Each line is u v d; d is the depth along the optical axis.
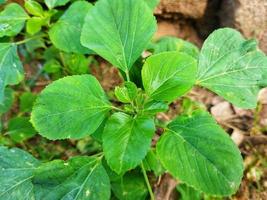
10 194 0.18
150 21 0.18
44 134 0.16
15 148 0.19
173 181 0.23
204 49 0.19
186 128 0.16
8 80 0.20
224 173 0.15
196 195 0.23
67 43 0.20
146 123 0.16
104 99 0.17
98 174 0.17
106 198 0.16
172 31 0.30
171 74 0.16
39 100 0.16
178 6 0.28
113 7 0.18
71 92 0.16
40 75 0.29
